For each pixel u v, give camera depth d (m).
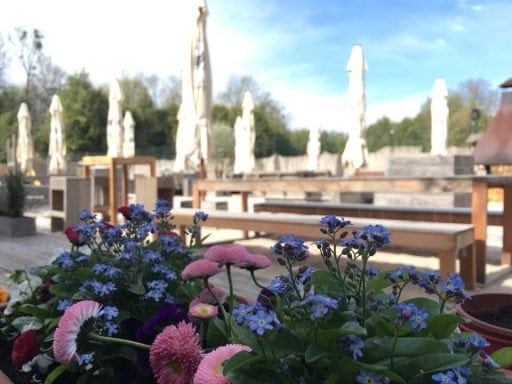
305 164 19.86
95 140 28.80
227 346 0.87
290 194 10.46
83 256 1.45
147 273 1.35
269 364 0.77
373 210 4.12
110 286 1.18
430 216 3.81
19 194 5.24
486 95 24.77
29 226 5.18
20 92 28.45
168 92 32.34
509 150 3.29
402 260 3.82
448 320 0.82
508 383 0.72
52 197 5.52
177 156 5.92
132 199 8.38
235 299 1.31
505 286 2.98
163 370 0.93
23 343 1.21
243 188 4.55
